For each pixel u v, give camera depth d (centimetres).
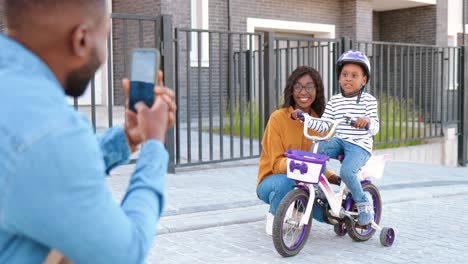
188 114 750
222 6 1310
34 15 113
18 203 102
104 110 1064
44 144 103
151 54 135
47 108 107
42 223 103
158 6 1174
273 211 450
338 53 917
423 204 647
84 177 106
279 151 451
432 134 1224
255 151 935
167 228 489
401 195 673
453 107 1160
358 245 471
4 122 103
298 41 868
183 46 1209
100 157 113
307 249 454
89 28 117
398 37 1775
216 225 514
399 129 1085
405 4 1669
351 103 450
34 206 102
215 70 1285
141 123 132
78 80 122
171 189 651
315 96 457
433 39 1698
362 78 452
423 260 432
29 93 107
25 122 104
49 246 109
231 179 724
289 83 455
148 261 413
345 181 439
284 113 457
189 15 1220
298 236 437
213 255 430
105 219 108
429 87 1323
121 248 110
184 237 479
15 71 110
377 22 1808
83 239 106
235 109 1159
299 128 454
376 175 471
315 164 402
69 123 108
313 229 521
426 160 1205
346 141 448
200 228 505
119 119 1022
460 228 536
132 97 135
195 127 1184
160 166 129
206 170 782
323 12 1512
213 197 613
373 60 1012
